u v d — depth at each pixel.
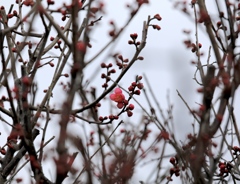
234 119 9.76
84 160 7.41
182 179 8.91
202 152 7.88
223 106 7.95
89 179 7.32
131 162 7.93
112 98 11.12
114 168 7.79
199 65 10.14
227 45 8.94
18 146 10.61
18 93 9.23
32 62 11.89
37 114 9.85
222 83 8.01
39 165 8.59
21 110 9.48
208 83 7.88
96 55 8.18
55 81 10.84
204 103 7.87
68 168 7.57
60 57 11.55
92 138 9.45
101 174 7.88
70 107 7.12
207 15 8.98
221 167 10.44
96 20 9.59
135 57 11.20
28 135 8.79
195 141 8.30
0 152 11.92
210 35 8.84
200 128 7.88
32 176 8.91
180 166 9.04
